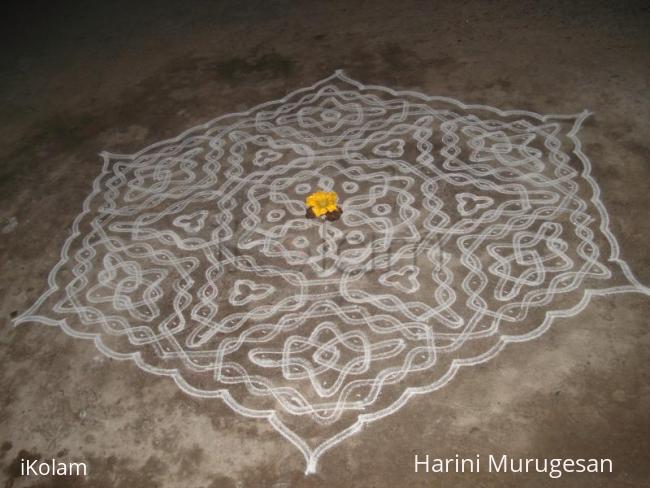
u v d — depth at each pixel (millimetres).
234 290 3014
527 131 3748
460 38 4754
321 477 2244
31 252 3439
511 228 3121
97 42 5641
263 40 5199
